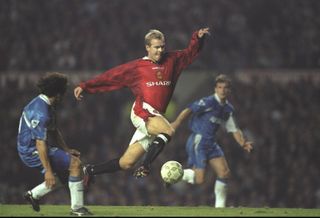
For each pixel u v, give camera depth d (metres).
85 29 89.06
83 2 93.69
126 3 93.00
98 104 78.88
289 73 83.19
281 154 70.44
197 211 30.33
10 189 68.44
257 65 85.25
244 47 87.38
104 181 66.69
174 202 64.19
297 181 66.44
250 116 74.94
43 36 88.69
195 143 40.91
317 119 74.75
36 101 28.48
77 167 28.53
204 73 82.38
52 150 28.75
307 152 70.62
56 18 91.25
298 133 72.69
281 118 75.50
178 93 81.94
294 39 88.81
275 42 88.50
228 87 40.53
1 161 71.00
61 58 85.06
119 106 79.62
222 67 84.25
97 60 84.44
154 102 31.89
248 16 91.44
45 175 27.61
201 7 92.38
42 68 84.25
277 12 92.06
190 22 90.00
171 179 32.53
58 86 28.67
